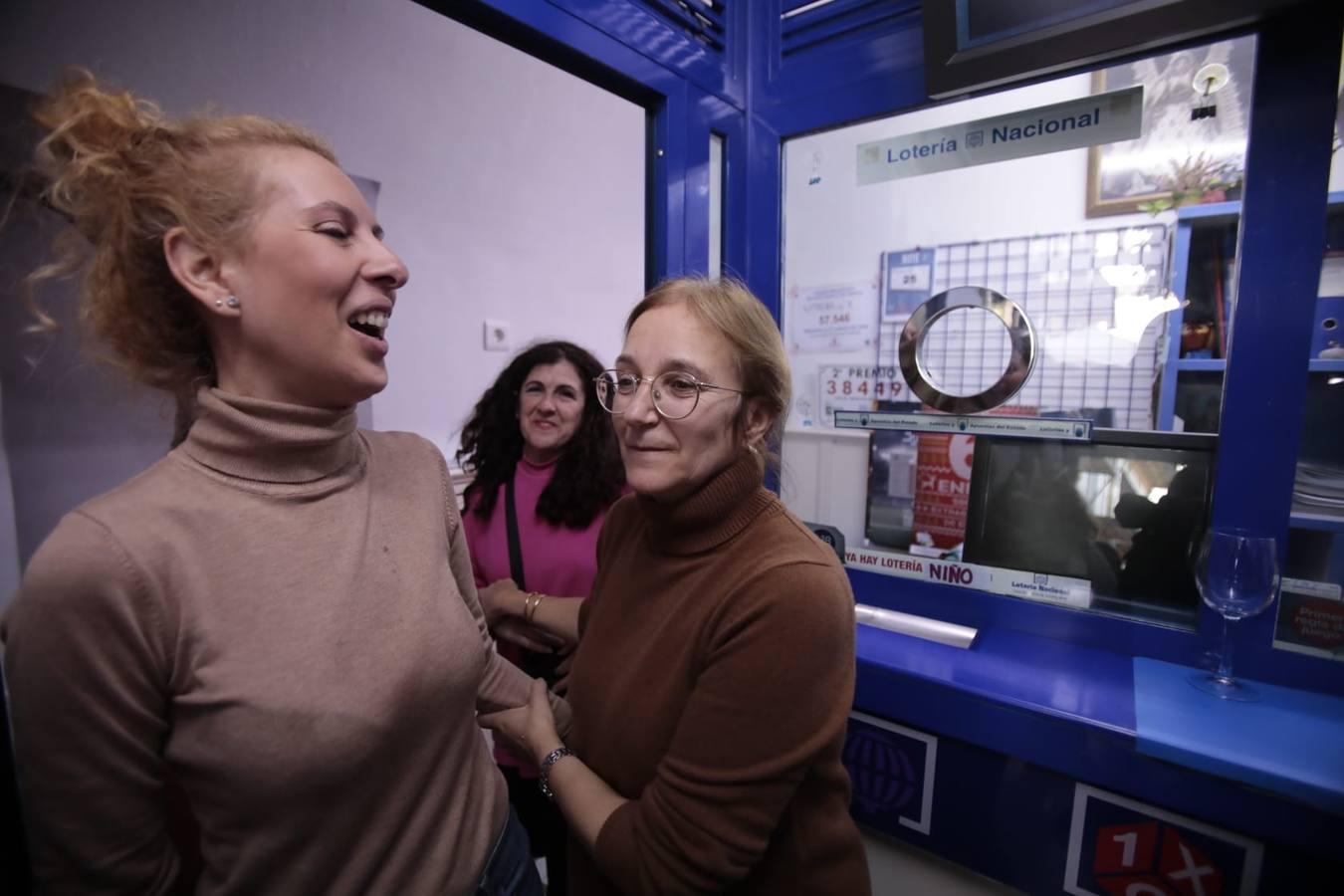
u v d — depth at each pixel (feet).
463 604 2.24
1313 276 2.85
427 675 1.96
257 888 1.72
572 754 2.42
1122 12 2.89
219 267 1.70
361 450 2.23
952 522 4.00
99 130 1.68
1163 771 2.71
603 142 8.54
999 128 3.61
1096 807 2.98
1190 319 3.26
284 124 1.86
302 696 1.67
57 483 4.03
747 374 2.06
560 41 3.26
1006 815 3.24
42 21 3.85
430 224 6.66
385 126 6.11
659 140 3.96
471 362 7.25
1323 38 2.73
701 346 1.99
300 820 1.71
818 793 2.06
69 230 1.81
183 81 4.57
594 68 3.54
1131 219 3.34
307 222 1.71
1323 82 2.75
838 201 4.20
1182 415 3.35
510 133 7.32
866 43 3.89
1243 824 2.56
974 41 3.28
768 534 2.07
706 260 4.27
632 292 9.34
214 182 1.66
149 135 1.73
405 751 1.94
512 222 7.50
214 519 1.69
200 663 1.61
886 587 4.25
